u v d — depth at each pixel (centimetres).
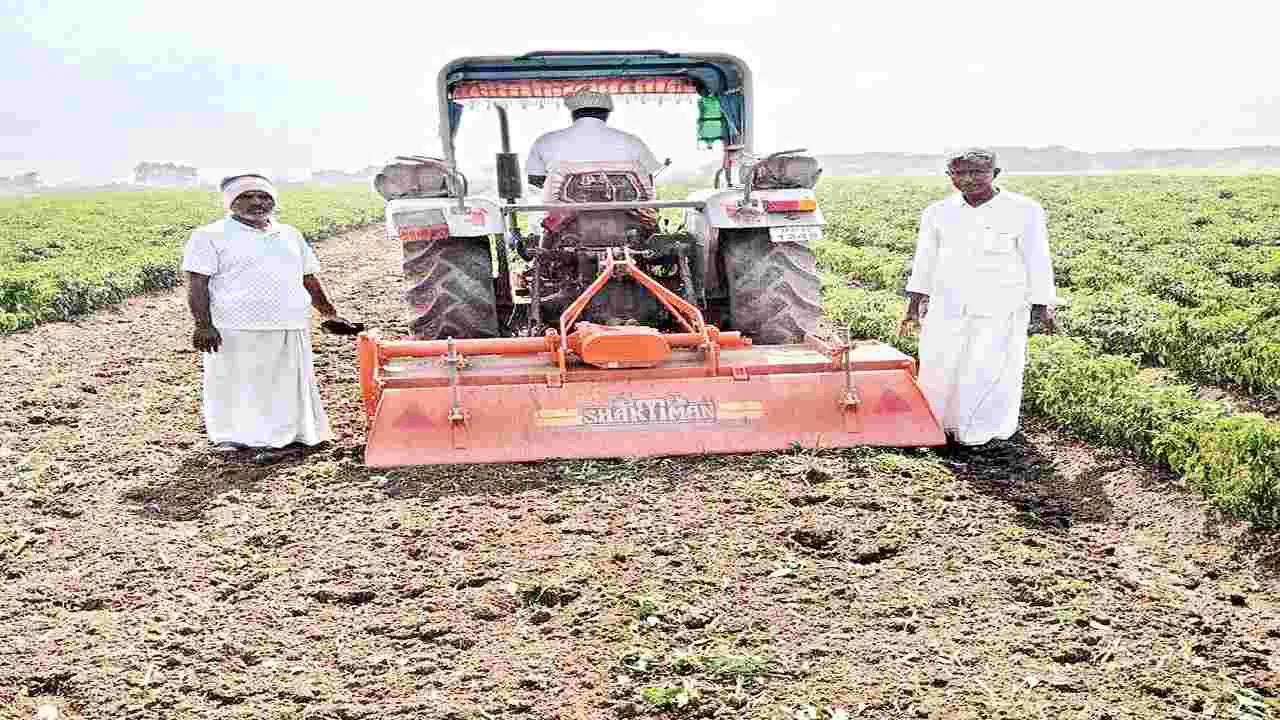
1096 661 423
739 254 762
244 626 453
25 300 1286
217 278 651
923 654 425
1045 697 396
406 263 766
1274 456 573
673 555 513
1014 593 477
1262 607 471
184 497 606
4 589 490
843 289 1307
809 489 586
